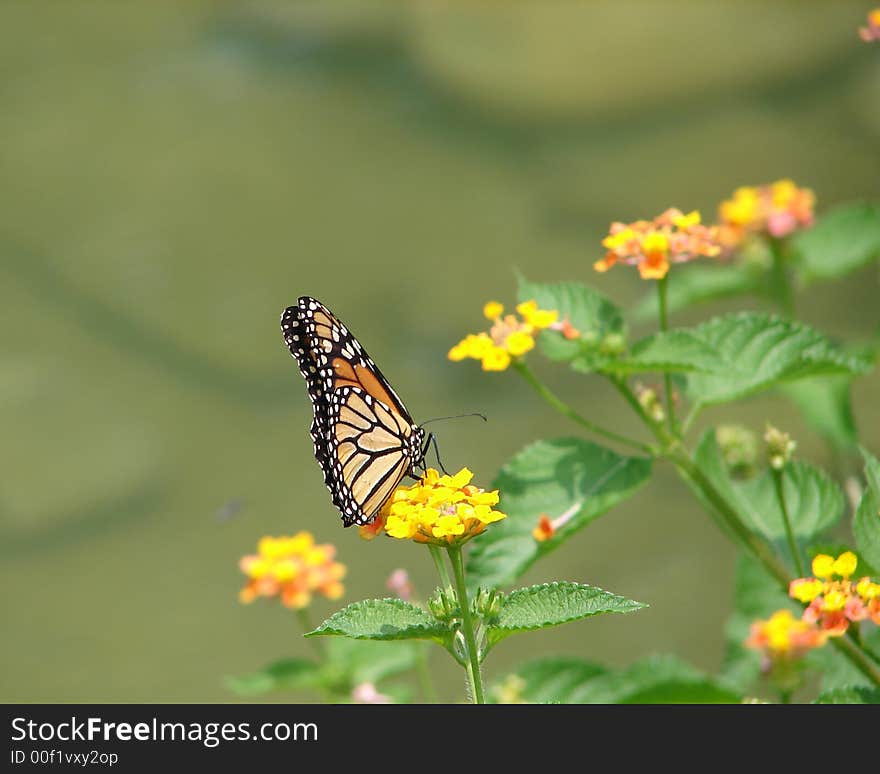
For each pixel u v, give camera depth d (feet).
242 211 49.75
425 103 54.95
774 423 33.06
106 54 61.36
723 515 14.96
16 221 50.24
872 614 12.54
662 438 14.90
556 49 53.93
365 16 60.08
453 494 11.74
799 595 12.88
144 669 31.40
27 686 31.32
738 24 53.16
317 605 32.19
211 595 33.58
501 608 11.66
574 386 38.73
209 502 36.83
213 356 42.65
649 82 52.11
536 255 45.03
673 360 14.37
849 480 19.34
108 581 34.68
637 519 33.76
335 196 50.11
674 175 47.37
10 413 40.29
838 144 47.21
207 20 62.75
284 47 59.98
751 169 46.96
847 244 21.99
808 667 15.52
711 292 21.89
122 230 48.93
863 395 33.42
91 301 45.52
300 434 39.11
